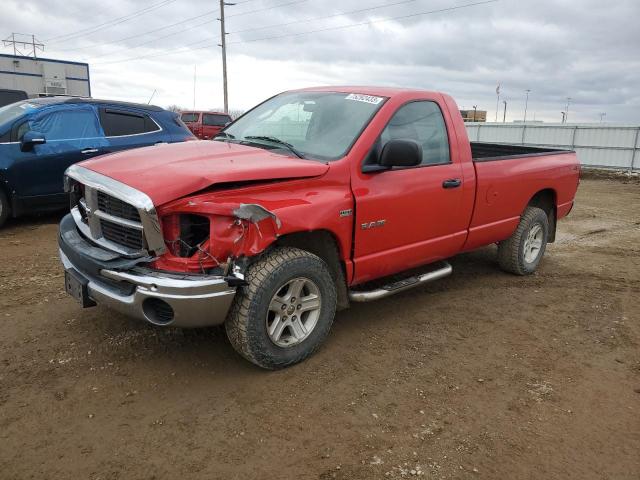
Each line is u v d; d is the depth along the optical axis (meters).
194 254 3.21
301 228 3.41
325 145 3.99
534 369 3.86
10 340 3.92
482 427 3.11
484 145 7.45
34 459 2.67
